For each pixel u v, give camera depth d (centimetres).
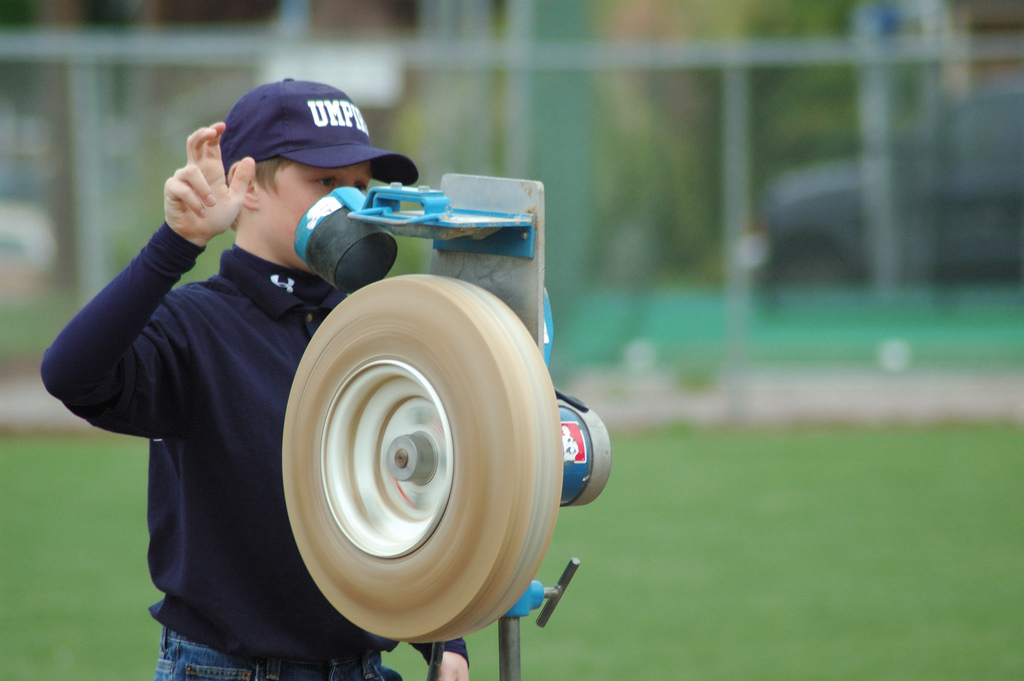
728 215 3141
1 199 3039
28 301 3062
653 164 3128
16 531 2178
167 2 6209
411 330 576
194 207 618
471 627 575
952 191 3197
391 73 3094
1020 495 2420
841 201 3194
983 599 1833
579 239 3147
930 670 1548
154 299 628
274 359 754
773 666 1571
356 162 764
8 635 1670
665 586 1906
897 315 3238
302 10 6056
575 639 1686
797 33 8300
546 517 561
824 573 1961
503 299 608
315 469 615
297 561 732
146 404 698
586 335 3172
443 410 563
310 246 668
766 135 3142
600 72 3108
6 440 2917
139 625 1720
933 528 2205
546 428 559
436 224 562
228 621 721
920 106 3172
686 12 8475
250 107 775
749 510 2330
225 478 730
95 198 3059
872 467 2650
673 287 3162
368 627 594
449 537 556
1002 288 3225
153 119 3058
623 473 2622
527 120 3111
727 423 3067
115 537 2150
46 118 3041
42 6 5447
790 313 3228
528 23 3309
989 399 3216
